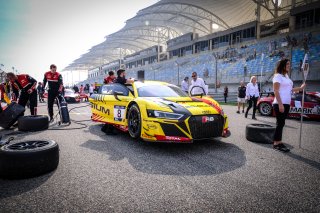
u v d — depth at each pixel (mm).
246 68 28734
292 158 3422
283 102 3771
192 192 2283
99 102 5648
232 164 3129
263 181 2561
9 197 2172
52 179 2588
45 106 13969
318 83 21141
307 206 2031
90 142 4340
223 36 35188
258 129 4348
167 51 48281
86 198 2152
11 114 5551
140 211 1927
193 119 3623
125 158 3363
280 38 26281
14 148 2742
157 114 3709
